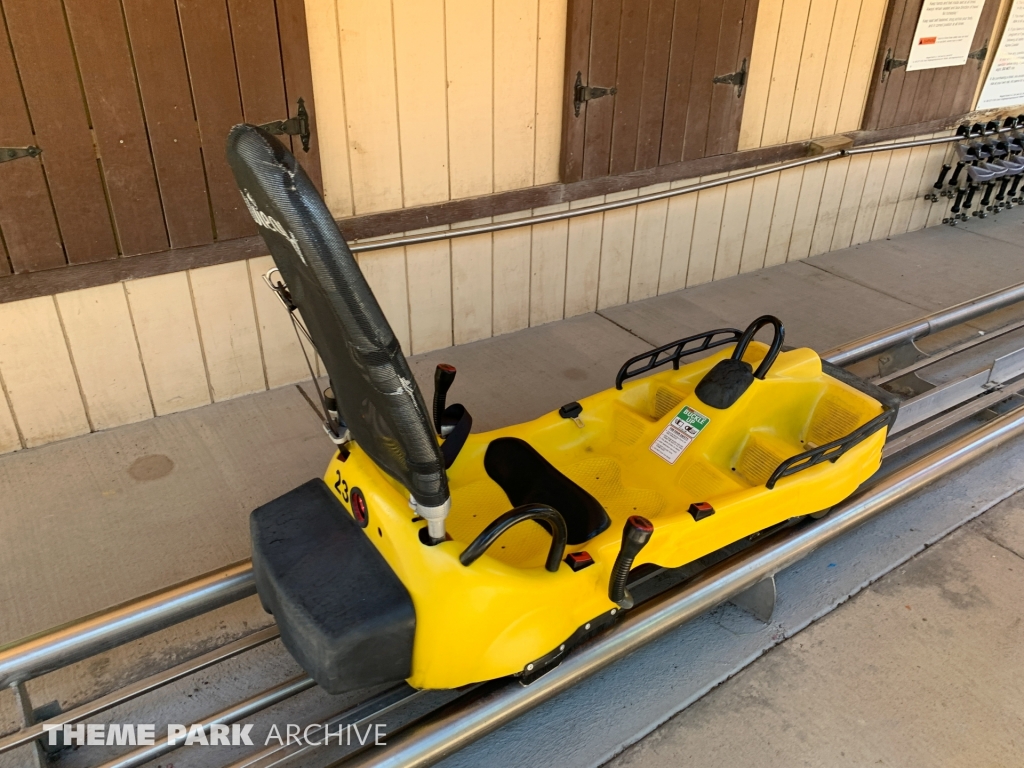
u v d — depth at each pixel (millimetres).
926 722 1780
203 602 1748
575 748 1709
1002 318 3852
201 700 1809
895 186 4895
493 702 1562
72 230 2434
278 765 1638
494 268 3438
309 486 1720
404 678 1503
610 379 3246
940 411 2814
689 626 2037
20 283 2412
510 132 3205
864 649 1975
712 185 3840
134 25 2277
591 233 3662
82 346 2625
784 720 1781
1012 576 2229
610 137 3447
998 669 1925
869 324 3795
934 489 2582
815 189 4461
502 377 3236
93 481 2514
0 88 2168
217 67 2447
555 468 1873
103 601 2045
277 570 1489
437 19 2820
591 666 1671
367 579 1468
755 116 3980
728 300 4059
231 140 1082
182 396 2896
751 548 1979
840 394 2191
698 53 3512
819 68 4086
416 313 3324
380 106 2844
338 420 1672
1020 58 5027
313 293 1154
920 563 2270
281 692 1672
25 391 2582
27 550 2215
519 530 1799
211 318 2828
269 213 1088
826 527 2086
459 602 1417
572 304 3793
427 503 1352
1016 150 5180
